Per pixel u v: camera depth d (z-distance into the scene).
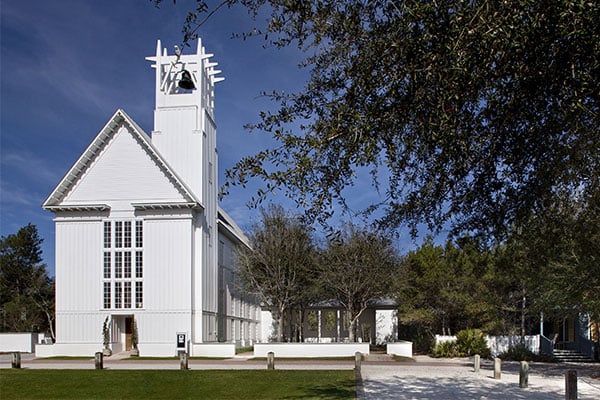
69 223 43.44
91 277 42.81
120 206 43.38
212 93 49.28
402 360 37.34
